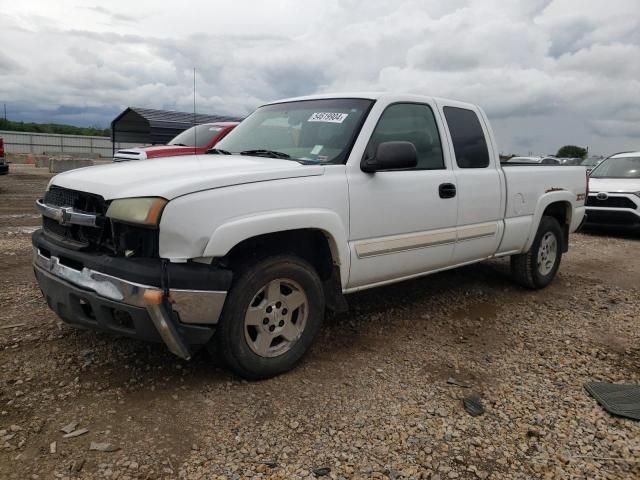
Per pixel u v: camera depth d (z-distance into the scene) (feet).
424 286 18.80
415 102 14.14
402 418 9.77
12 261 19.77
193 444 8.66
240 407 9.86
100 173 10.91
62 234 10.88
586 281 21.13
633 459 8.82
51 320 13.62
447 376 11.65
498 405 10.41
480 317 15.81
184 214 9.30
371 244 12.39
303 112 14.02
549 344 13.85
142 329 9.43
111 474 7.85
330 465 8.31
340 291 12.10
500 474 8.31
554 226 18.94
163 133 47.96
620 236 34.22
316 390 10.67
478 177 15.30
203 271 9.52
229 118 48.03
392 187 12.73
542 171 18.07
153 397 10.05
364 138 12.39
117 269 9.32
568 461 8.70
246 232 9.87
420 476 8.16
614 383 11.55
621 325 15.64
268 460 8.37
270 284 10.68
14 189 48.93
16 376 10.62
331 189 11.41
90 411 9.47
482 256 16.17
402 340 13.65
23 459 8.07
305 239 11.88
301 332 11.40
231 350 10.25
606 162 37.58
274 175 10.62
